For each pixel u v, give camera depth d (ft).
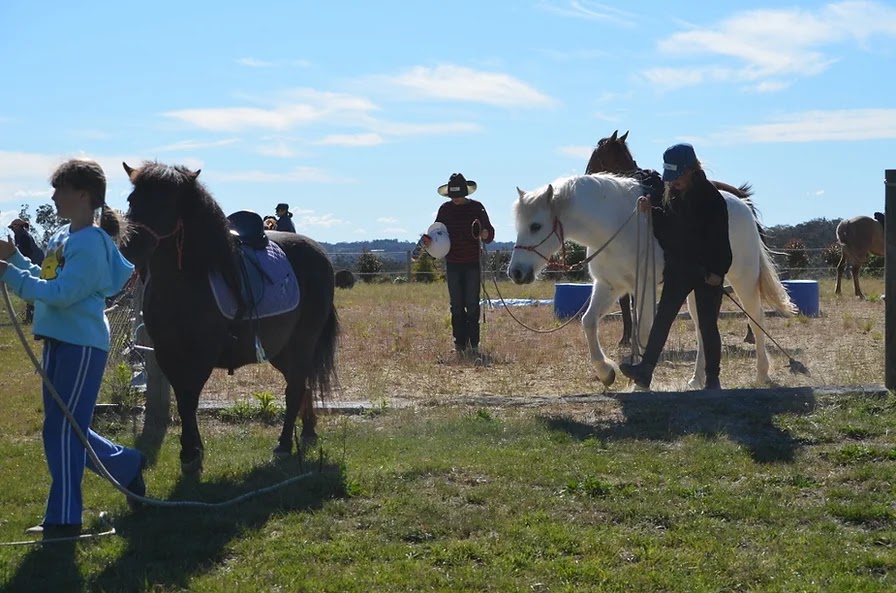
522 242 28.99
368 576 15.07
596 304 30.04
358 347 42.19
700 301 27.66
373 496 19.10
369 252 96.22
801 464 20.95
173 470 21.29
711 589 14.61
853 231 65.98
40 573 15.39
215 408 27.04
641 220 28.50
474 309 40.29
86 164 15.97
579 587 14.71
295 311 22.07
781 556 15.81
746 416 24.68
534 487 19.67
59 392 16.14
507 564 15.56
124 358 30.22
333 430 25.03
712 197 26.99
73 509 16.58
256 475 20.77
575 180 28.91
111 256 16.14
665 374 34.83
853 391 26.17
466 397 28.12
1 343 48.62
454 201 40.22
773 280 32.76
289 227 56.49
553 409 26.55
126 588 14.73
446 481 19.99
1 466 21.98
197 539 16.81
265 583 14.93
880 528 17.29
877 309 56.85
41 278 15.98
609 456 21.81
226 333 20.17
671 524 17.49
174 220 19.03
